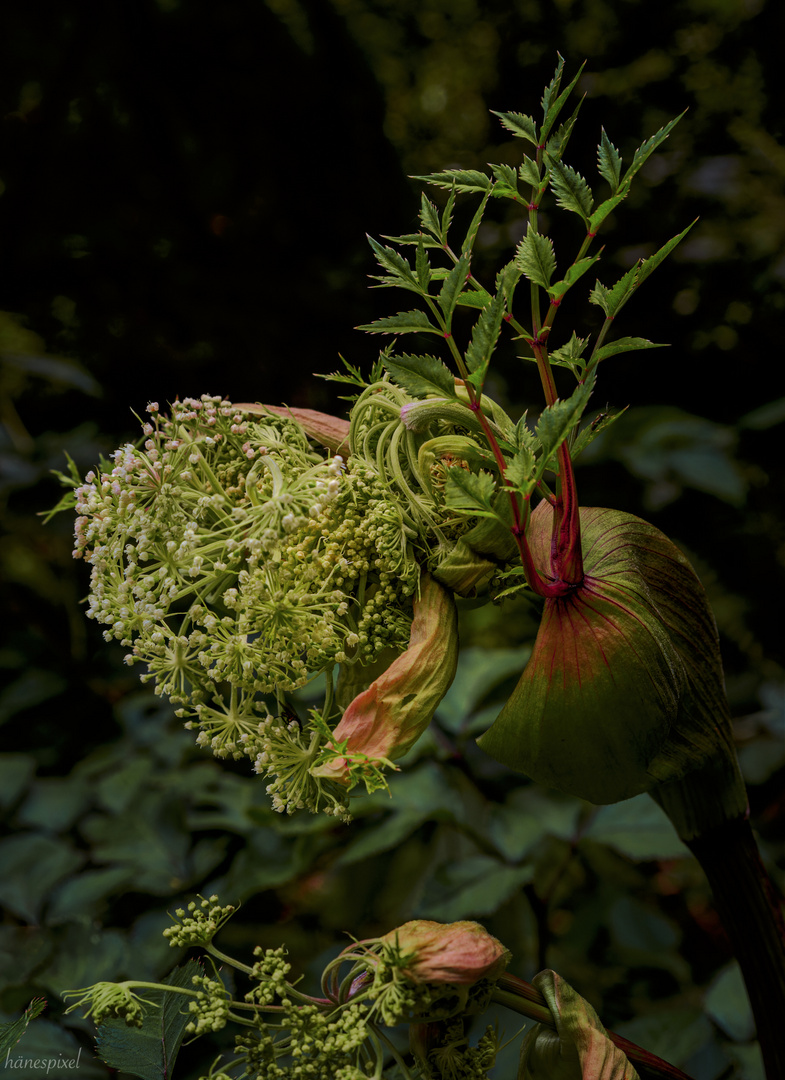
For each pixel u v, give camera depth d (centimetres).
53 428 93
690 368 98
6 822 56
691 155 107
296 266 112
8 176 106
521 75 130
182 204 112
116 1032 26
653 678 25
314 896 63
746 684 71
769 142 108
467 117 138
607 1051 25
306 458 28
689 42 114
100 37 105
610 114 112
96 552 26
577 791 26
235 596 25
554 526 26
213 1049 39
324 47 111
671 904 69
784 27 111
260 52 108
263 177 113
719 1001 38
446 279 23
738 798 29
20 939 44
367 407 27
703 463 66
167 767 57
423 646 25
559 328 99
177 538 26
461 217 106
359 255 113
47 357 80
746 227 99
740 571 89
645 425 69
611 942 53
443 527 26
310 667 26
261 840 50
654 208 101
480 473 25
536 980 26
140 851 50
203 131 111
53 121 106
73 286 107
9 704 69
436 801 46
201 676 26
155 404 27
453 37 142
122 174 111
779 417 71
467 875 42
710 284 97
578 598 25
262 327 109
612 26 121
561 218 102
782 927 29
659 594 27
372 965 24
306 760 25
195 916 25
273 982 24
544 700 25
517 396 96
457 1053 25
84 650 76
